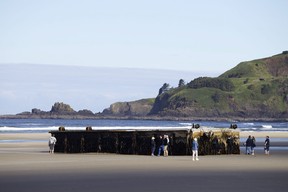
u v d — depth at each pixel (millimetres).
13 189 49188
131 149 103750
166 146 98812
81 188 50094
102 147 106062
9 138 184750
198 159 89312
